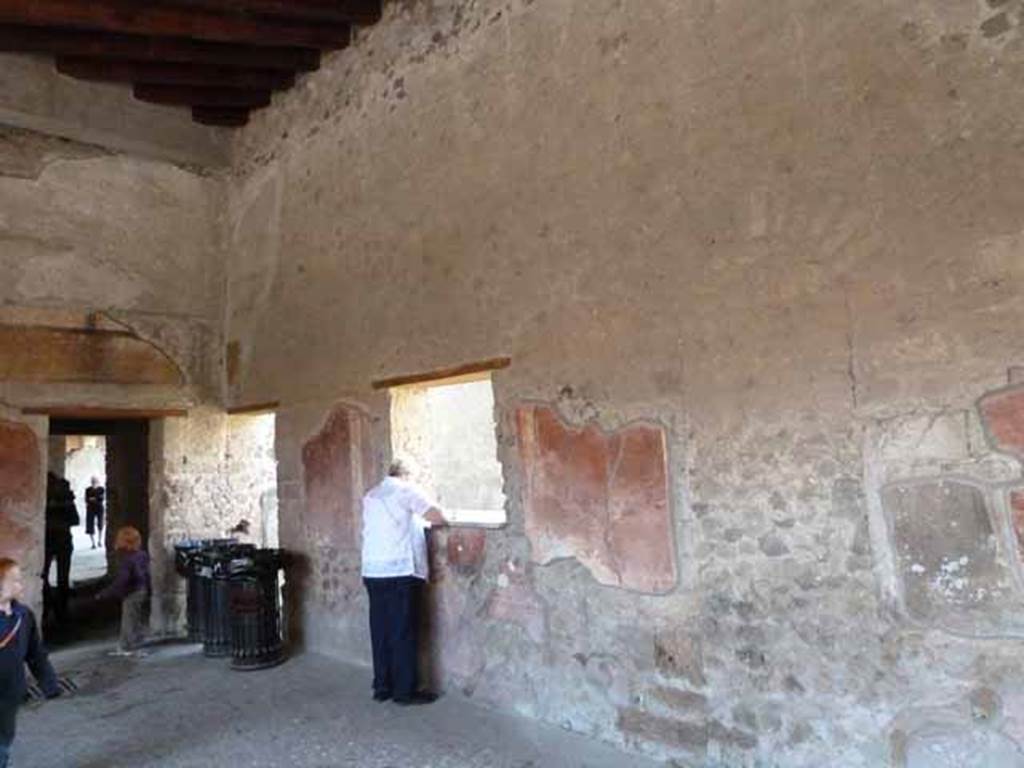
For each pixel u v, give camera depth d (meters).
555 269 4.19
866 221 3.02
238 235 6.82
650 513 3.71
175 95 6.24
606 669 3.90
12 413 5.82
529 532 4.30
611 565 3.88
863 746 2.99
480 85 4.68
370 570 4.76
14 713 3.41
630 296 3.83
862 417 3.02
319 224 5.91
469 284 4.68
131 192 6.48
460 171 4.78
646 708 3.73
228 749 4.04
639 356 3.79
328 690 4.95
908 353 2.90
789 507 3.23
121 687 5.19
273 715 4.53
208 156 6.75
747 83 3.40
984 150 2.74
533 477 4.28
